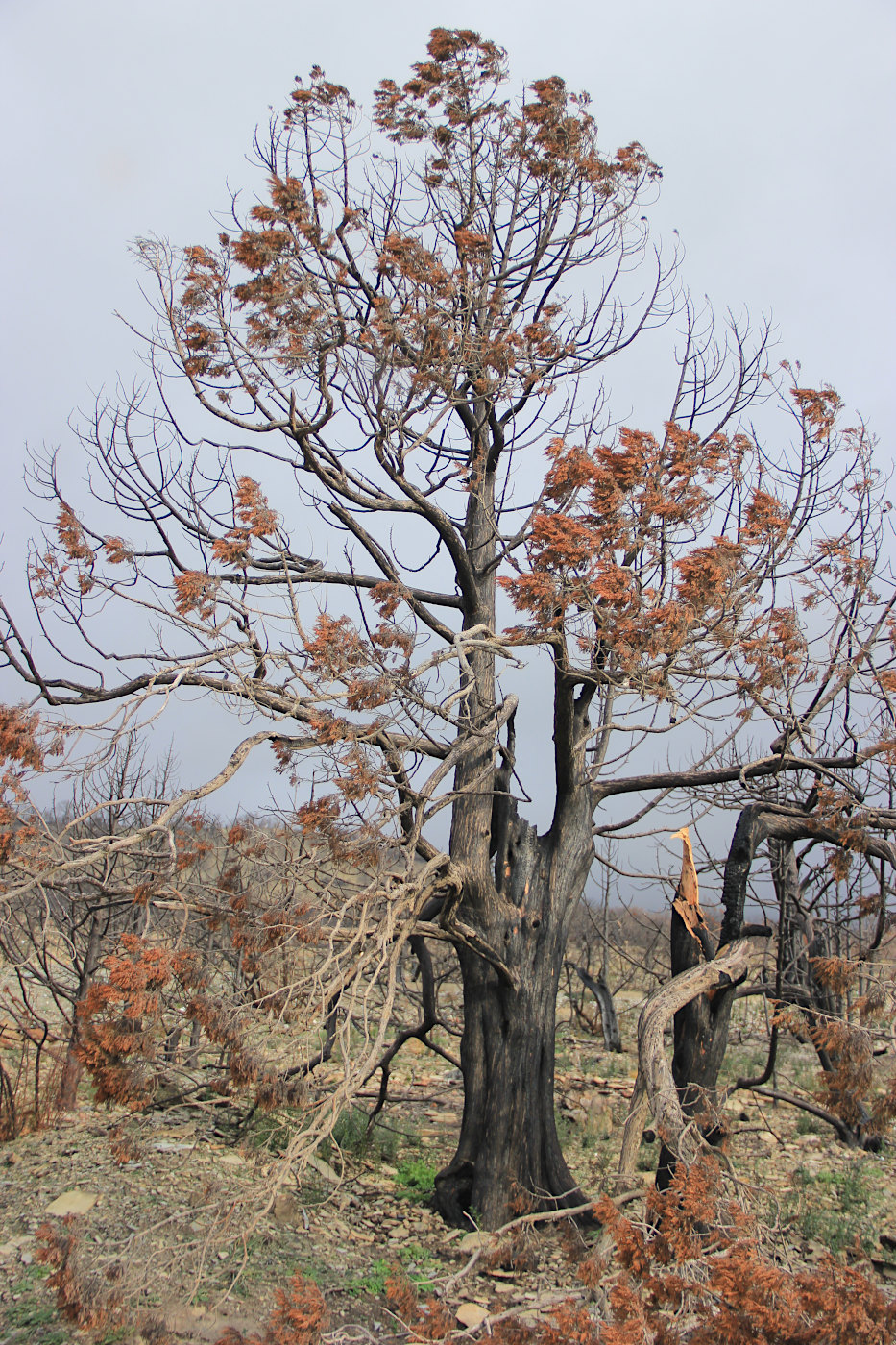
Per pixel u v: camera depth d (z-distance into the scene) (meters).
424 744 8.80
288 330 8.27
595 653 7.61
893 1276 7.54
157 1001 5.27
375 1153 10.69
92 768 5.86
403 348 8.69
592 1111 12.52
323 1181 9.14
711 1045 8.72
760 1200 8.41
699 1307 4.10
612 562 7.12
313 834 6.56
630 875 10.05
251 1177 8.11
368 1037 7.60
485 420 10.09
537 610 7.20
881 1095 6.32
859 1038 6.21
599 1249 5.11
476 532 10.15
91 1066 5.14
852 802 8.20
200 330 8.77
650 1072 6.54
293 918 6.51
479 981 9.33
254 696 6.86
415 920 8.12
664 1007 7.02
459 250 9.32
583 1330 4.04
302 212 8.59
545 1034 9.26
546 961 9.36
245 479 7.23
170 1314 5.38
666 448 7.68
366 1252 7.68
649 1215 4.79
